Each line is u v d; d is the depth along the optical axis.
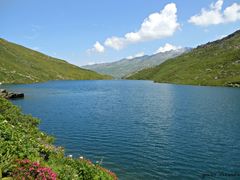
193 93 152.88
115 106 96.94
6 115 32.91
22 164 17.38
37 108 90.94
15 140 20.58
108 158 38.62
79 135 52.06
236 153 41.25
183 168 35.00
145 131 55.84
